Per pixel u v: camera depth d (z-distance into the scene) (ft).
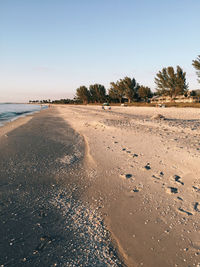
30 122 79.77
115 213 13.37
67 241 10.96
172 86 163.53
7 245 10.78
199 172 16.71
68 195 16.40
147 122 46.75
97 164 22.98
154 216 12.56
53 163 24.71
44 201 15.57
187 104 132.16
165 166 19.45
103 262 9.42
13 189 17.83
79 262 9.43
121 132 38.19
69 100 501.56
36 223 12.70
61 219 13.10
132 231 11.47
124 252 10.02
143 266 9.10
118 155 24.98
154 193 15.14
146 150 25.16
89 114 97.40
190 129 34.68
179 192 14.69
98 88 277.64
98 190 16.83
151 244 10.36
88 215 13.41
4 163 25.23
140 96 223.10
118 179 18.38
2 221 13.01
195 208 12.60
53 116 113.19
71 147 32.83
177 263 9.04
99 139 35.50
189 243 10.09
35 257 9.86
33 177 20.48
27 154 29.22
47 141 38.73
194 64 112.78
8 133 50.08
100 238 11.12
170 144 25.76
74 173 21.07
